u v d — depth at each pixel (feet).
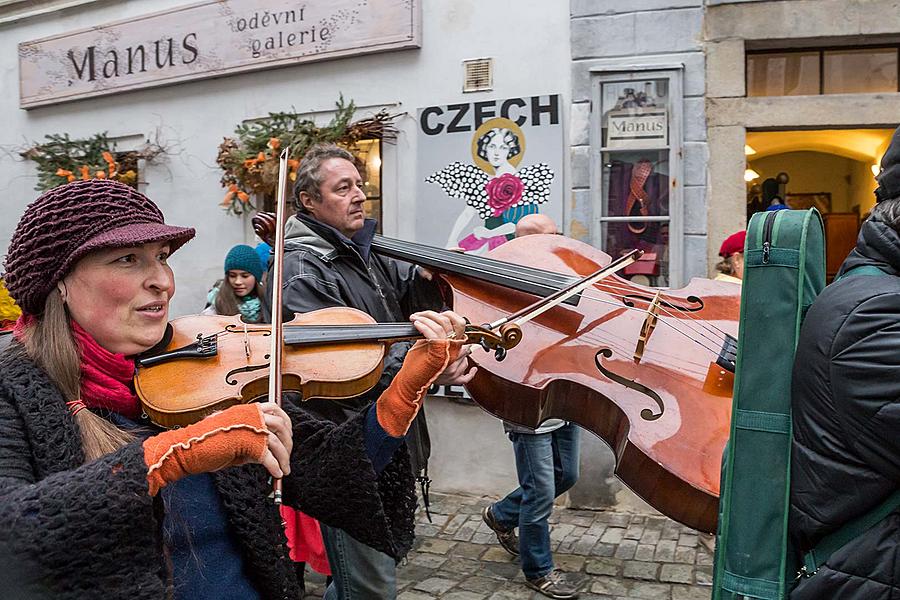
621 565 12.95
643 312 8.41
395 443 5.10
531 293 8.48
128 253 4.20
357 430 5.07
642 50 15.47
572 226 15.84
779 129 15.40
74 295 4.16
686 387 7.48
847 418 4.48
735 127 15.17
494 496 16.44
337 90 18.07
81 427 3.95
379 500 5.10
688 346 7.96
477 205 16.60
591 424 7.73
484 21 16.56
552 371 7.70
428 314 5.15
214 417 3.72
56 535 3.24
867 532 4.53
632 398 7.39
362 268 8.89
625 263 8.11
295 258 8.44
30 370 3.99
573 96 15.75
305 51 18.12
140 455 3.50
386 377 7.56
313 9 17.98
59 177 20.49
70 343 4.08
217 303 15.26
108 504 3.32
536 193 16.05
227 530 4.54
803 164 27.17
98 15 21.18
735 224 15.25
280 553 4.69
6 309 9.68
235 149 18.30
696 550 13.52
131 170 20.65
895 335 4.34
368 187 17.90
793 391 4.91
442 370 5.04
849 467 4.53
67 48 21.57
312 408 7.54
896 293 4.45
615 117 15.62
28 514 3.27
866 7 14.61
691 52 15.30
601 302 8.52
